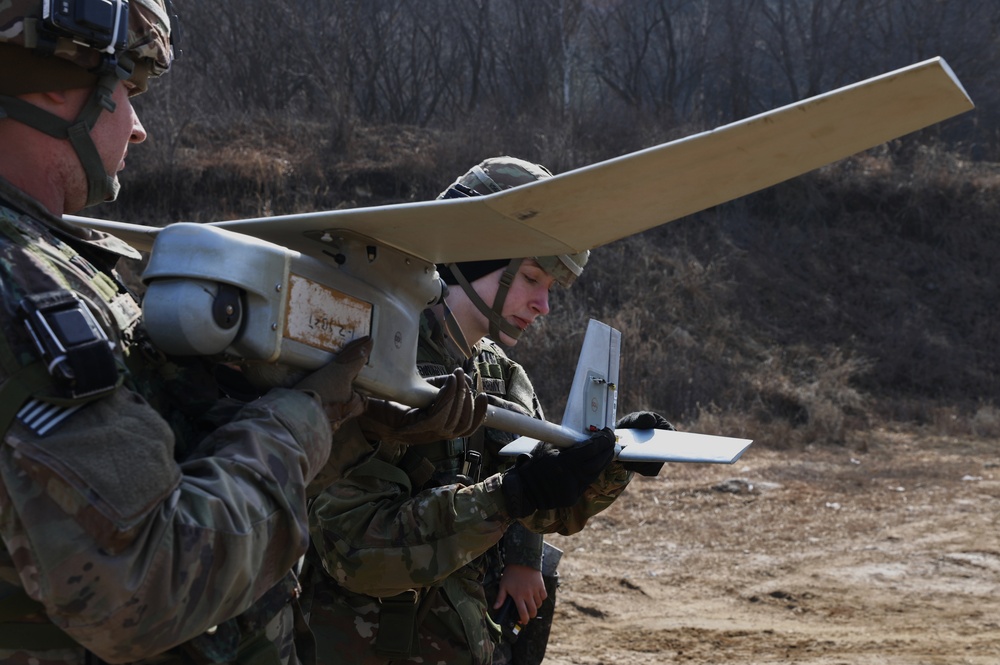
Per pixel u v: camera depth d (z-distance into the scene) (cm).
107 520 111
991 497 938
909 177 2006
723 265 1769
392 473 214
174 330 131
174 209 1592
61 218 136
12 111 131
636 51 2447
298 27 2072
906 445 1288
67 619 112
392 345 165
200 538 118
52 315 115
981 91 2541
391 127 1991
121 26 134
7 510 113
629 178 136
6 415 113
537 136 1891
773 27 2622
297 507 132
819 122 124
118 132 143
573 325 1489
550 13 2270
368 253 161
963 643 548
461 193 252
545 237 156
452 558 202
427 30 2372
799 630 580
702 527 836
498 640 249
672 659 529
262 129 1852
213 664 138
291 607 158
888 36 2550
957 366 1662
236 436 131
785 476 1022
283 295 140
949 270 1867
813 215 1923
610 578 691
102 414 116
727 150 129
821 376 1563
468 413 178
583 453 212
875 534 809
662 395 1398
